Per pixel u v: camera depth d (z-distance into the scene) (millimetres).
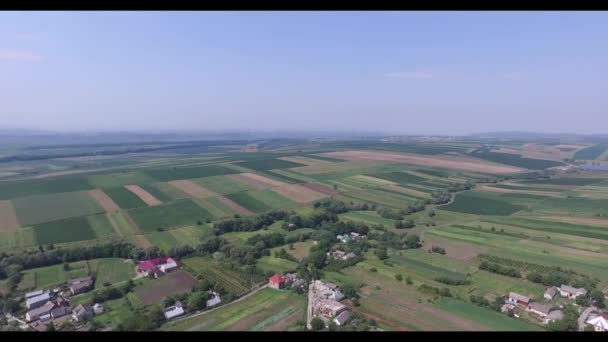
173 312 68938
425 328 63938
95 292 78375
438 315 68625
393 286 81812
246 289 80875
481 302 72812
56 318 68875
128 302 74125
